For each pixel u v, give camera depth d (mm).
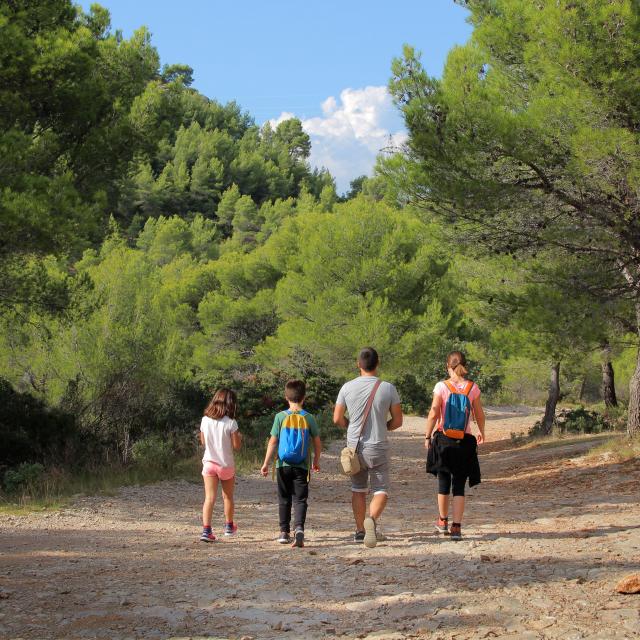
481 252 15516
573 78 11914
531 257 15562
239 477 15836
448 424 7438
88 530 9516
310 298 30281
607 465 13781
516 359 29266
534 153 12359
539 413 45812
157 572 6270
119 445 17422
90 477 14539
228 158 156500
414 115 12812
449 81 13398
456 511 7406
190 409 21609
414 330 29141
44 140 14062
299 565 6453
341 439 27297
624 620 4086
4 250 12922
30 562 6898
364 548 7246
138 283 20328
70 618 4645
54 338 19125
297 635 4168
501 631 4012
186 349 23438
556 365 27172
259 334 41625
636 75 11492
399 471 19766
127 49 16203
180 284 51469
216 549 7703
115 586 5645
